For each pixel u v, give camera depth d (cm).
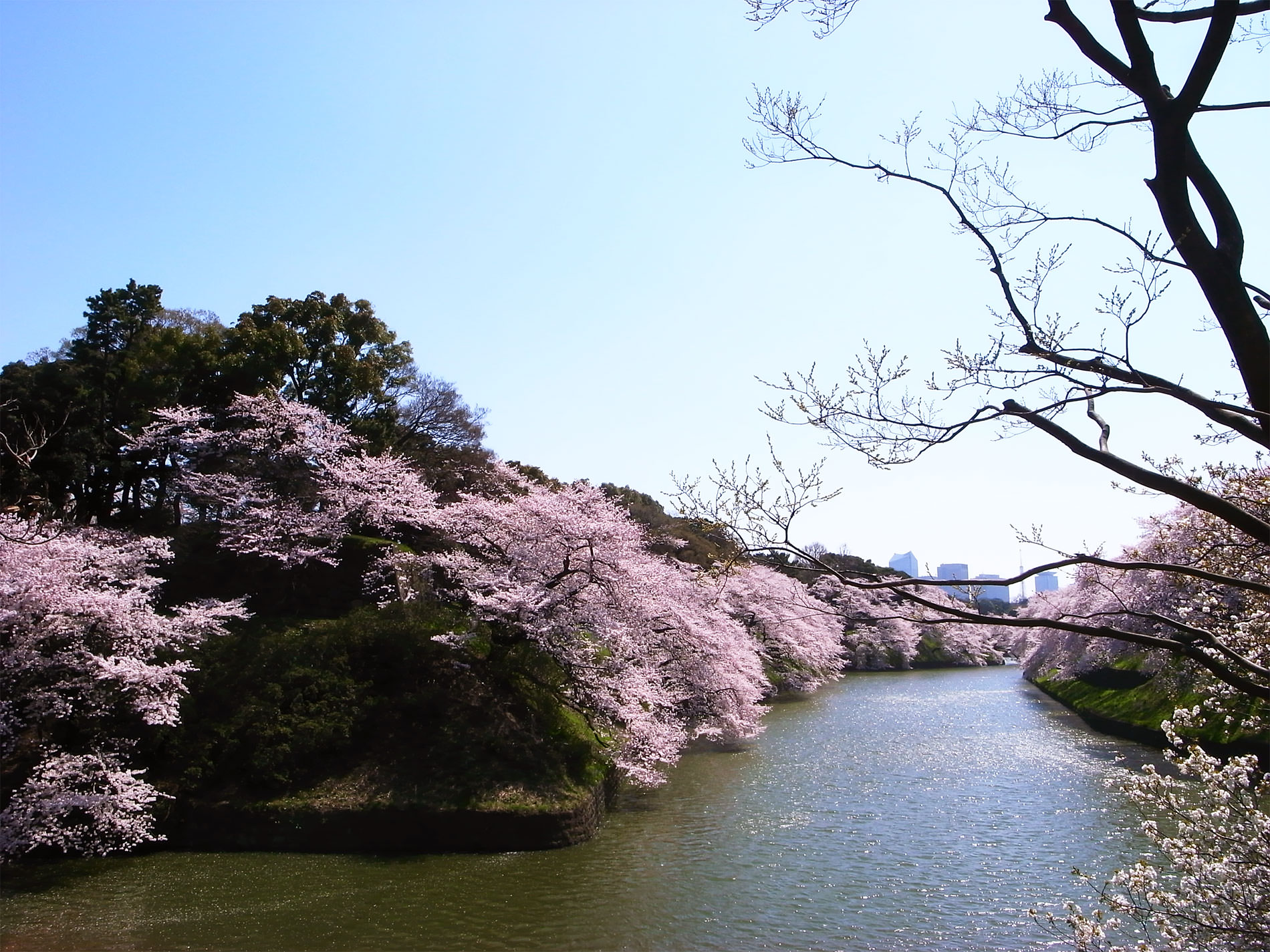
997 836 1897
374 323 3806
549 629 2281
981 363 560
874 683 5797
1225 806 839
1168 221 515
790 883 1633
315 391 3528
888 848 1845
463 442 4394
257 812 1902
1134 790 920
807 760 2884
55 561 1934
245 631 2484
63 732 1956
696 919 1456
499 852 1862
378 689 2283
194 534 3030
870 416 566
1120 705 3359
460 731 2161
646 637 2695
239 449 3044
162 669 1886
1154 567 527
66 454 3089
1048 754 2872
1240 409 479
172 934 1398
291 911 1503
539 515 2486
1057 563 536
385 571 2756
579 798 1994
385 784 1994
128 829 1716
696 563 3616
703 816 2172
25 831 1634
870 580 597
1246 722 1062
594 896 1577
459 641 2297
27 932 1406
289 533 2700
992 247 562
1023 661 6091
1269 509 869
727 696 3019
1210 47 480
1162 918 794
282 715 2125
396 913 1494
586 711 2427
